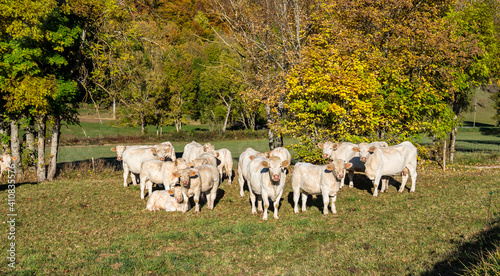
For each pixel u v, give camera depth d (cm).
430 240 775
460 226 845
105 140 5003
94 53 1936
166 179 1206
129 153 1476
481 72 2178
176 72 5719
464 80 2116
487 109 11425
